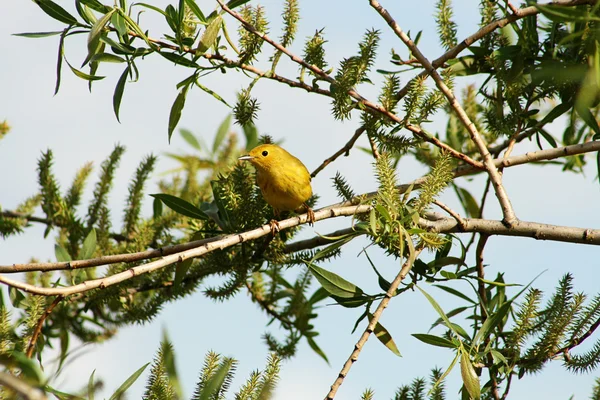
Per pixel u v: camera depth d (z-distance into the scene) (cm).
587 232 834
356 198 932
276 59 890
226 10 809
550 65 855
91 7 802
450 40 975
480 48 958
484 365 807
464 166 938
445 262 842
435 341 752
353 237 816
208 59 846
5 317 775
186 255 786
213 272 1064
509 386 798
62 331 1119
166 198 970
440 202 864
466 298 865
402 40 845
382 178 827
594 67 759
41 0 790
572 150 896
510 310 870
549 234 846
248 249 1042
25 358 489
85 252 983
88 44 752
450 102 863
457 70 958
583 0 770
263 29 871
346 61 873
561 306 803
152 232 1133
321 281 793
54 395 495
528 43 916
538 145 959
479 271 877
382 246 828
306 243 1041
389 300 720
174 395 601
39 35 793
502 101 944
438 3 985
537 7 683
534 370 802
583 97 827
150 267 755
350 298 793
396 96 895
